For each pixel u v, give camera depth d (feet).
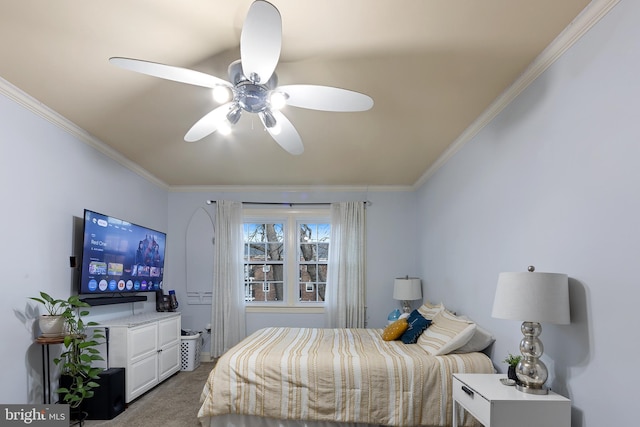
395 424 9.16
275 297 19.26
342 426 9.48
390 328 12.53
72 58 7.74
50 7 6.24
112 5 6.19
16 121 9.25
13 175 9.14
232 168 15.94
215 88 6.91
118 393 11.32
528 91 8.38
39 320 9.75
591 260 6.38
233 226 18.86
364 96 7.09
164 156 14.19
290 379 9.46
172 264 18.89
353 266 18.56
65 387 10.55
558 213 7.29
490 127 10.30
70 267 11.23
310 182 18.54
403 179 17.95
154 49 7.38
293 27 6.70
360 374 9.43
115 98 9.49
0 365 8.66
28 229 9.62
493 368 9.46
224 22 6.57
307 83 8.64
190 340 16.46
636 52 5.55
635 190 5.52
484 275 10.62
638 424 5.40
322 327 18.65
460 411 9.07
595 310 6.28
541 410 6.61
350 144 13.00
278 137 9.05
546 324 7.59
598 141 6.26
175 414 11.34
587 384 6.42
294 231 19.27
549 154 7.60
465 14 6.41
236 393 9.46
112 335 11.85
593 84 6.39
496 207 9.90
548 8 6.28
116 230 13.03
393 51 7.45
